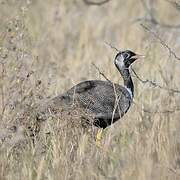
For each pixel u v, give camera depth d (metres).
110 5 24.56
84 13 24.25
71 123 13.17
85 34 21.36
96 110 14.25
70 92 14.27
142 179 11.14
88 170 11.76
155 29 20.75
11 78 14.41
